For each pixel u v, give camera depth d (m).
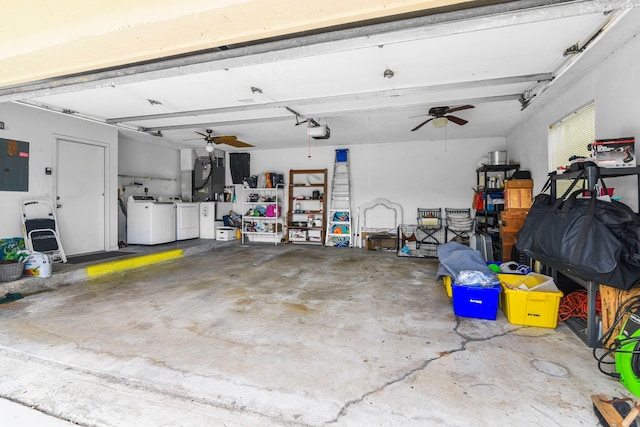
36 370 1.92
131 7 1.24
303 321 2.71
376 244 6.70
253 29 1.27
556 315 2.53
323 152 7.32
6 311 2.93
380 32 1.56
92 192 5.24
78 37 1.32
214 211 7.30
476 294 2.76
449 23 1.47
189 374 1.88
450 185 6.54
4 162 4.04
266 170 7.77
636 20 2.11
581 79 3.11
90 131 5.14
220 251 6.39
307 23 1.23
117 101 3.93
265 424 1.48
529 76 3.12
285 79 3.24
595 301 2.20
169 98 3.82
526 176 4.59
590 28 2.26
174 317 2.79
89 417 1.51
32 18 1.34
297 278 4.21
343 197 7.15
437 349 2.19
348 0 1.10
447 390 1.72
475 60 2.79
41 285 3.69
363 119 4.95
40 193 4.45
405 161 6.80
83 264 4.33
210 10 1.16
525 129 4.84
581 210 2.05
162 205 6.29
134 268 4.80
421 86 3.46
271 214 7.34
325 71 3.04
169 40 1.35
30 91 2.18
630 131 2.36
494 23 1.44
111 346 2.24
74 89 2.14
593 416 1.51
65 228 4.85
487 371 1.90
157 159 7.00
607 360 2.02
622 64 2.45
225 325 2.62
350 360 2.05
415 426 1.45
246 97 3.79
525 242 2.37
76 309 2.99
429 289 3.68
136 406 1.59
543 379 1.81
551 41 2.44
